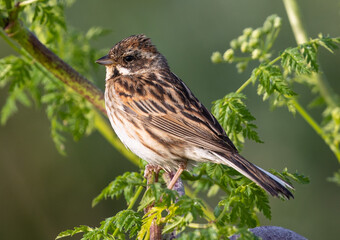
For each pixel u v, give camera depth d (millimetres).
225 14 16938
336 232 15531
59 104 10961
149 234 6891
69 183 16500
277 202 15711
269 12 16938
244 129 8086
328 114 11164
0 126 16516
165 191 6191
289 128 16125
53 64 9305
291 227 15609
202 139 8711
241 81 16328
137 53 10039
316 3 17109
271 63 8086
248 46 9422
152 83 9609
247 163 8039
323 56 16562
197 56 16703
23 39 8992
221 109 8148
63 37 11672
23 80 10242
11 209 16328
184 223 6121
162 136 9141
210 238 5711
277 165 16016
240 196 7074
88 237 6809
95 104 9719
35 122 16766
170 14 16953
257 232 6574
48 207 16453
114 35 16859
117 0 16891
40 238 16266
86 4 16906
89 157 16625
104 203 16281
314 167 15898
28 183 16484
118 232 6969
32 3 8758
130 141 9531
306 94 16359
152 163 9273
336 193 15719
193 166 9078
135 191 8289
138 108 9391
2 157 16562
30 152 16672
